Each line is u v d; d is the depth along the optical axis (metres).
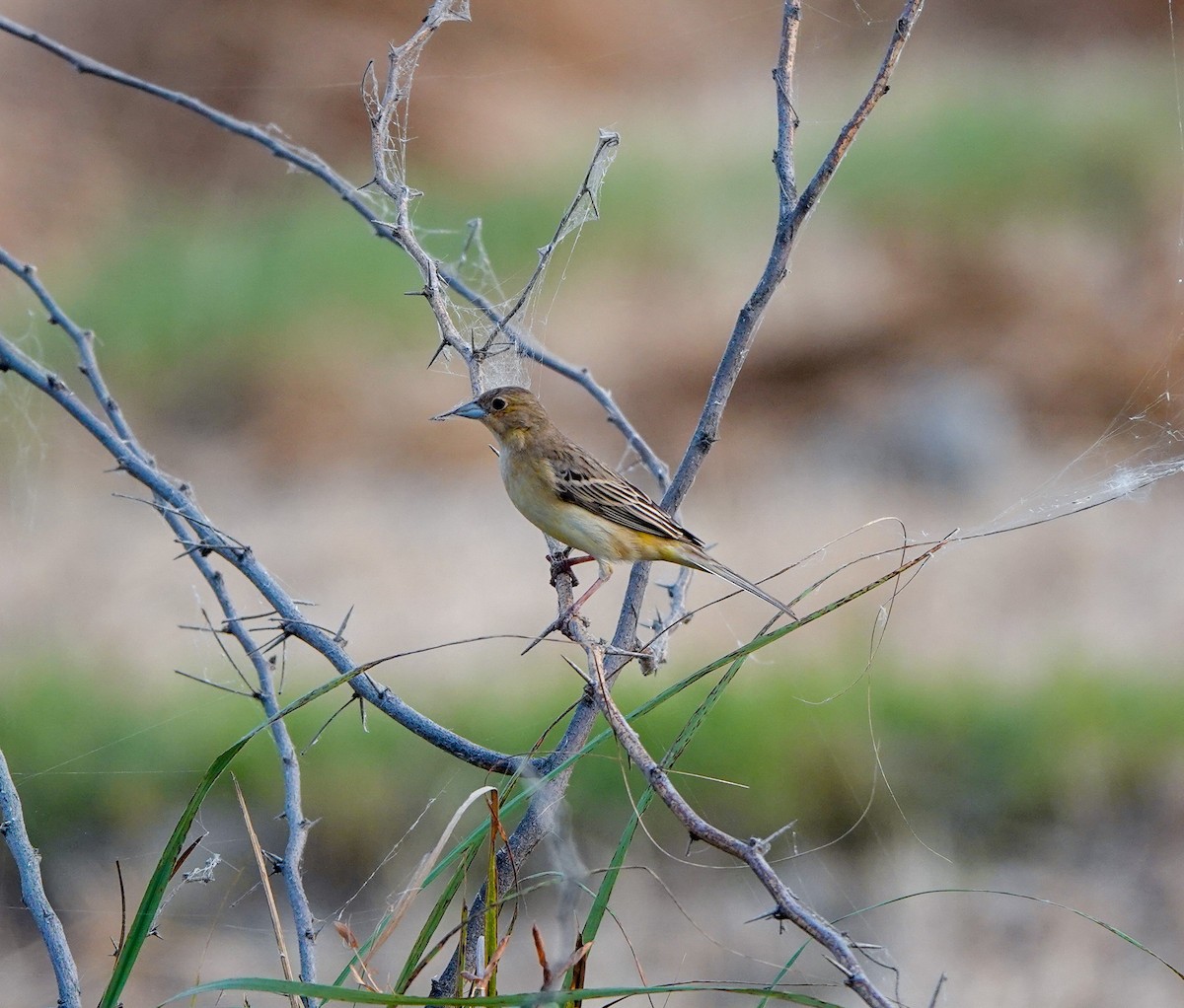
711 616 13.87
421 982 7.80
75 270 24.42
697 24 32.94
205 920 9.51
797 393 21.16
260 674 4.89
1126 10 30.27
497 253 22.73
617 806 10.32
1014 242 22.11
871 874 10.33
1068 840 10.59
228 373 21.39
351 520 18.72
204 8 29.25
